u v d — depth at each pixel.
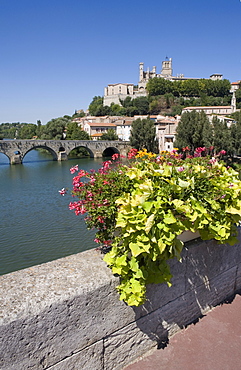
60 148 73.88
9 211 25.33
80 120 136.25
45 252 16.81
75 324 2.09
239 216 2.86
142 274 2.20
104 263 2.53
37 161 72.31
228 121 82.88
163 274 2.35
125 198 2.36
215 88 150.38
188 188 2.58
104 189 2.59
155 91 147.88
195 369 2.41
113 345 2.35
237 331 2.84
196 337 2.76
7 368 1.83
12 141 66.06
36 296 1.99
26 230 20.36
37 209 25.83
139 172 2.69
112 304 2.28
